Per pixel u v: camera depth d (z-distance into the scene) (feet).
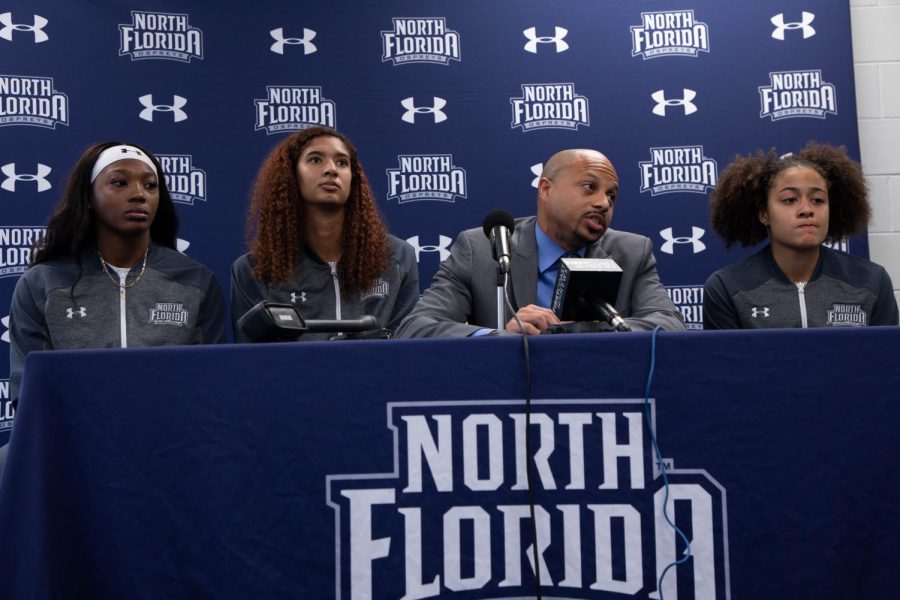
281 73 13.42
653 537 4.72
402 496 4.81
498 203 13.43
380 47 13.60
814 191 9.87
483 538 4.77
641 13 13.74
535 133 13.53
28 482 4.75
